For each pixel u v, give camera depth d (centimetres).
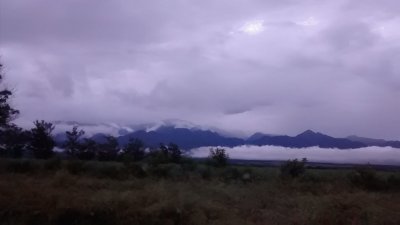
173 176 3247
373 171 3325
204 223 1697
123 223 1656
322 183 3050
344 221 1773
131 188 2372
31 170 3362
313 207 1958
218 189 2450
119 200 1772
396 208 1995
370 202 2025
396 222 1778
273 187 2798
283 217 1888
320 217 1797
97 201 1739
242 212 1962
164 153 4494
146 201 1809
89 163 3653
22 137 5600
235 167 4097
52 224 1639
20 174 3055
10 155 5644
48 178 2703
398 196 2620
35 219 1655
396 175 3381
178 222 1688
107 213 1692
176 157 4550
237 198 2300
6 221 1641
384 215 1845
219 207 1894
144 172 3344
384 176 3450
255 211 2000
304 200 2220
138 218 1673
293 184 2950
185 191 2108
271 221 1823
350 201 1933
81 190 2172
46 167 3497
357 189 2912
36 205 1716
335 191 2777
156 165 3581
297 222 1792
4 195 1841
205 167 3831
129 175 3219
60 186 2309
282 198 2381
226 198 2286
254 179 3397
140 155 5541
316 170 4206
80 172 3325
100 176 3219
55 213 1656
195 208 1786
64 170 2925
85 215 1673
